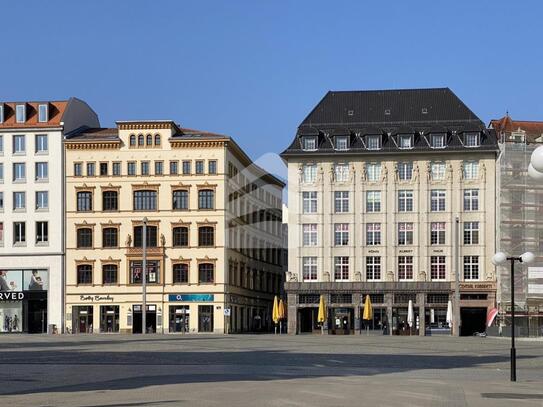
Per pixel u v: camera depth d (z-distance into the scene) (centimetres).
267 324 12094
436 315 9900
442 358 4528
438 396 2339
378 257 10069
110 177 10175
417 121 10338
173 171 10125
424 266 9981
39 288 10194
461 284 9794
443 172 10069
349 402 2164
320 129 10388
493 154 9975
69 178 10212
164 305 10062
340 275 10100
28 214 10219
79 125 10694
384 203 10081
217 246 10031
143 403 2130
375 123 10381
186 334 9356
